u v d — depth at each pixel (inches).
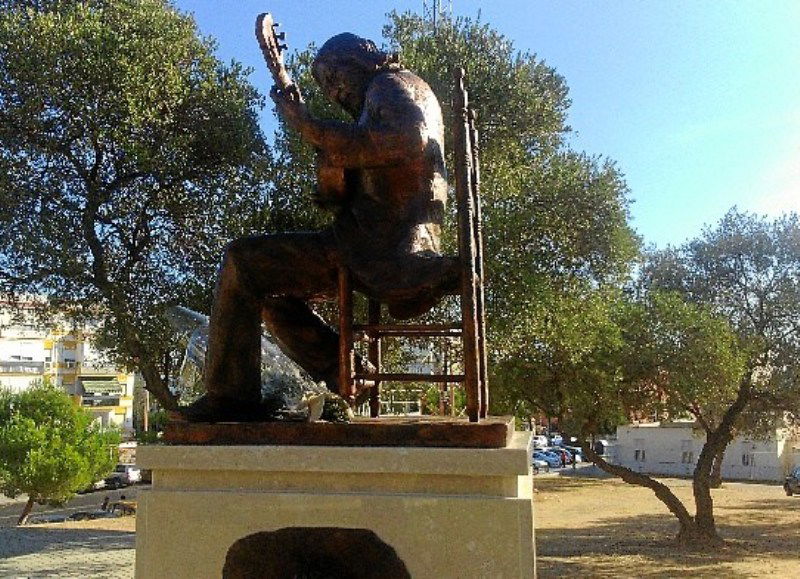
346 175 113.5
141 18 479.5
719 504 876.6
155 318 459.5
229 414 108.7
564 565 532.4
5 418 770.2
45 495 714.2
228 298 110.6
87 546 476.4
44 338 1476.4
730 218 709.3
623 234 502.9
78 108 441.4
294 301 120.6
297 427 100.1
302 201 459.2
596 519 774.5
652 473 1275.8
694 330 597.0
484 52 467.8
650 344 598.9
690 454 1248.2
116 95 444.8
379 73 118.5
